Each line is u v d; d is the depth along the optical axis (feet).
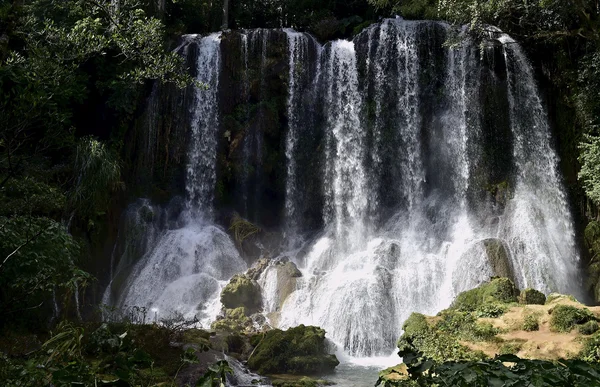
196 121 74.49
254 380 35.83
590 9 65.67
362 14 93.91
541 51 75.05
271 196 74.90
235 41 76.18
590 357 32.58
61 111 59.21
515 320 39.73
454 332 39.50
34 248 32.89
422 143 73.05
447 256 60.70
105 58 66.95
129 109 67.51
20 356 21.26
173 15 90.43
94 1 43.21
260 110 74.69
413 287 55.21
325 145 74.08
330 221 71.92
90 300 55.62
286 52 76.13
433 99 73.61
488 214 67.51
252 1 99.09
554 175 70.44
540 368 10.61
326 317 51.70
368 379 38.40
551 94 73.46
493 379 10.62
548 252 61.93
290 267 58.18
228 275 63.36
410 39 75.05
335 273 58.54
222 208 72.69
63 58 35.91
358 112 74.18
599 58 64.44
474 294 47.60
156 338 35.65
